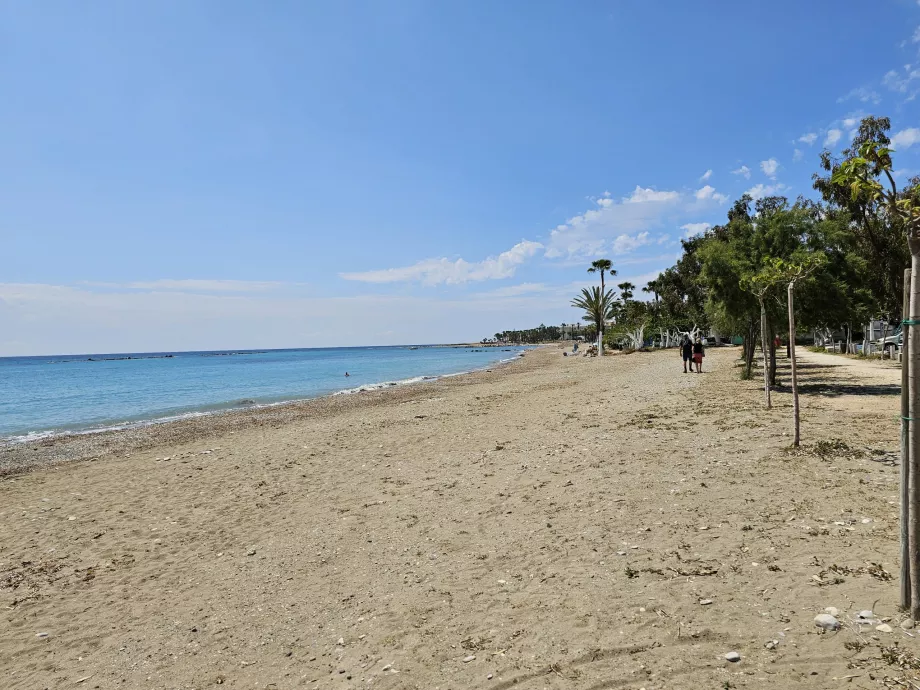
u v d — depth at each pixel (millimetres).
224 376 52906
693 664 3312
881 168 3525
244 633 4426
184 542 6840
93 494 9672
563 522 6176
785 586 4180
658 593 4273
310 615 4621
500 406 18734
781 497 6277
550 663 3510
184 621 4742
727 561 4723
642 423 12195
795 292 15133
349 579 5285
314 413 20656
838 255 15781
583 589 4492
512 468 8992
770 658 3295
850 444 8609
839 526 5262
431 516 6934
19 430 19500
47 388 41250
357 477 9477
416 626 4211
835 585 4117
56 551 6816
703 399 15750
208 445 14211
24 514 8625
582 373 34844
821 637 3453
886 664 3107
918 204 3453
